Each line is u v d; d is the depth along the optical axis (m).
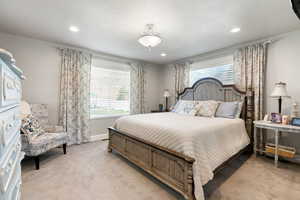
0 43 2.80
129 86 4.73
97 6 2.01
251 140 3.01
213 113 3.13
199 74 4.24
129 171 2.31
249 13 2.15
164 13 2.17
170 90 5.19
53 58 3.36
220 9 2.06
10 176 0.74
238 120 2.81
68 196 1.72
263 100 3.05
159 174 1.93
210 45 3.45
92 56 3.95
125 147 2.65
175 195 1.74
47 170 2.31
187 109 3.51
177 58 4.62
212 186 1.91
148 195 1.74
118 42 3.30
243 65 3.27
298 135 2.63
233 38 3.04
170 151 1.76
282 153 2.48
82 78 3.72
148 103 5.18
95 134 4.06
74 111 3.60
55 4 1.98
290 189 1.85
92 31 2.77
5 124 0.67
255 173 2.25
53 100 3.37
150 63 5.21
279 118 2.62
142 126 2.36
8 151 0.72
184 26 2.55
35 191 1.80
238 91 3.27
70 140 3.51
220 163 1.92
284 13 2.15
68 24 2.52
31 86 3.10
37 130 2.62
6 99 0.68
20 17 2.30
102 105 4.20
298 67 2.65
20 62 2.98
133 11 2.12
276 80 2.89
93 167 2.43
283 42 2.81
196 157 1.65
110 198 1.69
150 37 2.36
